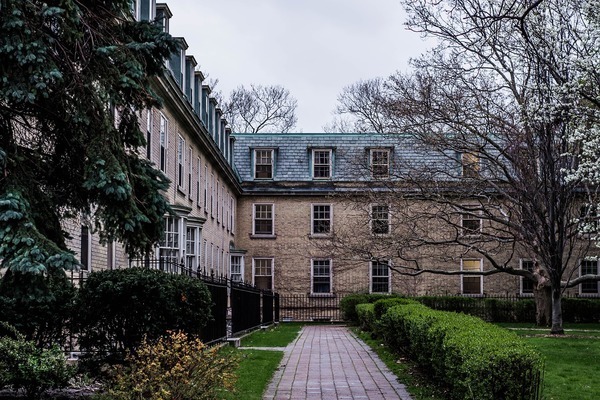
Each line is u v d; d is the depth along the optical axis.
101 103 9.23
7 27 8.28
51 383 9.59
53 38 8.93
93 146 9.18
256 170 43.69
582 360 17.00
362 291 42.34
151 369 8.63
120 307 11.48
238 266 42.84
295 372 14.50
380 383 12.84
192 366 8.91
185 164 27.64
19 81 8.49
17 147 9.15
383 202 28.59
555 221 24.77
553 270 25.19
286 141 44.41
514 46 22.94
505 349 8.11
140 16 20.62
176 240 25.05
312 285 42.59
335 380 13.27
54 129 9.61
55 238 9.27
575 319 36.62
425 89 27.14
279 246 43.03
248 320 25.66
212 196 34.41
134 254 9.90
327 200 42.97
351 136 44.25
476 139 28.75
